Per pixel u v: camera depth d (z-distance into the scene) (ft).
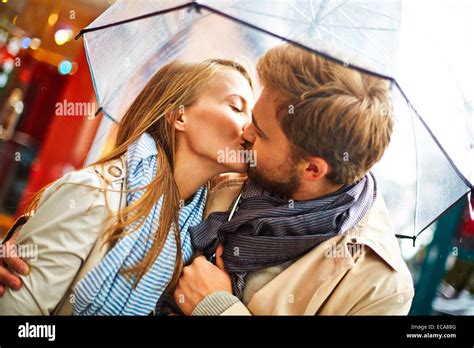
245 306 4.80
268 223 4.66
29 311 4.49
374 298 4.80
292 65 4.64
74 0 5.52
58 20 5.53
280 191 4.88
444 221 5.69
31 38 5.53
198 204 5.00
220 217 4.92
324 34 4.48
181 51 5.10
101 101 5.18
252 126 4.85
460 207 5.66
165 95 4.91
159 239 4.63
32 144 5.43
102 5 5.55
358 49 4.45
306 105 4.61
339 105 4.57
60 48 5.52
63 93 5.46
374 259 4.84
